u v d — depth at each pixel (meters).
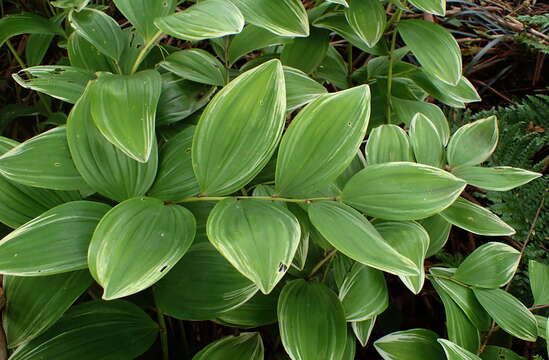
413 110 0.91
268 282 0.56
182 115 0.78
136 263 0.58
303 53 0.89
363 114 0.65
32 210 0.67
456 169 0.77
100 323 0.70
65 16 0.89
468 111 1.16
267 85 0.63
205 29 0.65
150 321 0.72
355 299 0.72
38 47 0.92
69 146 0.64
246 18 0.71
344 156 0.65
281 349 0.85
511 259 0.79
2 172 0.63
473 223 0.74
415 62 1.30
